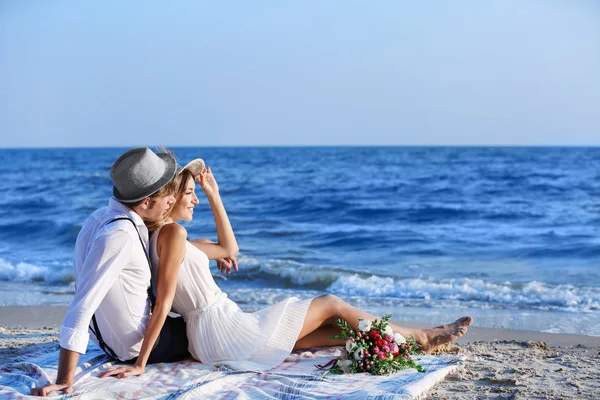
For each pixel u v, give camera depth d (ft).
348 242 54.13
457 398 13.82
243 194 90.68
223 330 15.10
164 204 14.23
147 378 13.91
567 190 92.94
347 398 12.75
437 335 17.28
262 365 15.07
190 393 12.85
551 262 43.91
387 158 189.26
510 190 94.02
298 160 185.47
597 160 159.74
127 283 13.88
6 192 95.66
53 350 18.24
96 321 14.28
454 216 69.82
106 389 13.03
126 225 13.41
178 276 14.87
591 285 34.83
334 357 16.17
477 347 20.26
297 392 13.29
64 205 79.51
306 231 59.06
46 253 49.88
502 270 41.04
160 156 14.65
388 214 71.56
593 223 63.87
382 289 34.14
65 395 12.47
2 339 20.62
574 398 13.89
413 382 13.94
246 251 50.47
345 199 84.02
